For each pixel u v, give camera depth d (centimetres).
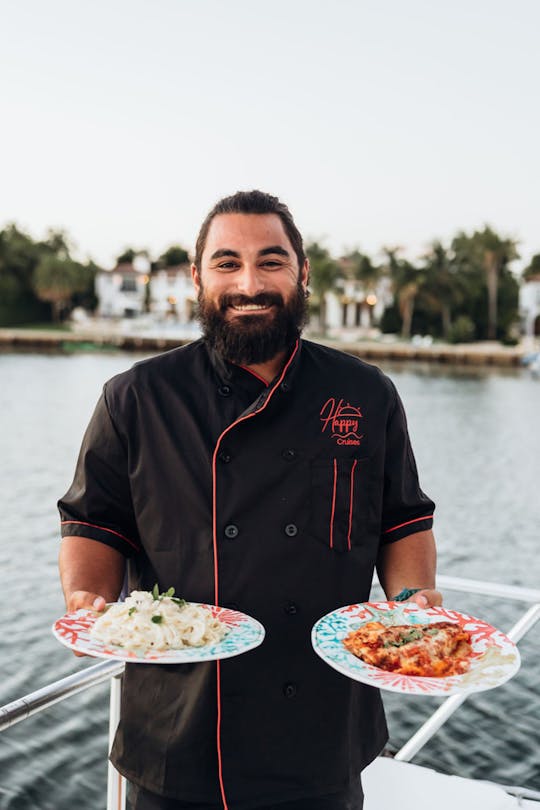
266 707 186
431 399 5278
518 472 2820
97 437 197
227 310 188
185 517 190
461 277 8550
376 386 201
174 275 10575
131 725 192
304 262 199
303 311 195
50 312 10588
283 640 188
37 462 2738
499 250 8512
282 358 196
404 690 160
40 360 7675
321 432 192
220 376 195
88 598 184
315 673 189
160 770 186
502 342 8738
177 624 174
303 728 188
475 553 1741
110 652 167
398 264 8988
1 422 3697
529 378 7281
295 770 187
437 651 174
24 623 1198
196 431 191
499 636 184
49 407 4328
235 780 184
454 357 8200
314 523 191
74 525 197
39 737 851
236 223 185
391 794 262
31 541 1703
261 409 186
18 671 1033
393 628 180
